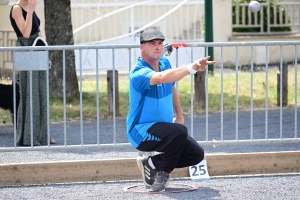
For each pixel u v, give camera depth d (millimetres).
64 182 17016
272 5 47188
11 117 27344
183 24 45562
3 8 42719
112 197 15438
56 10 32344
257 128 25578
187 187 16328
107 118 28328
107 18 45156
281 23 46938
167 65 15898
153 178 15969
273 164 17672
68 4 32500
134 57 44188
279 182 16797
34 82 21297
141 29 43312
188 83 36750
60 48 17672
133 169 17219
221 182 16875
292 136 23938
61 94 32156
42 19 43188
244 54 46406
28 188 16594
